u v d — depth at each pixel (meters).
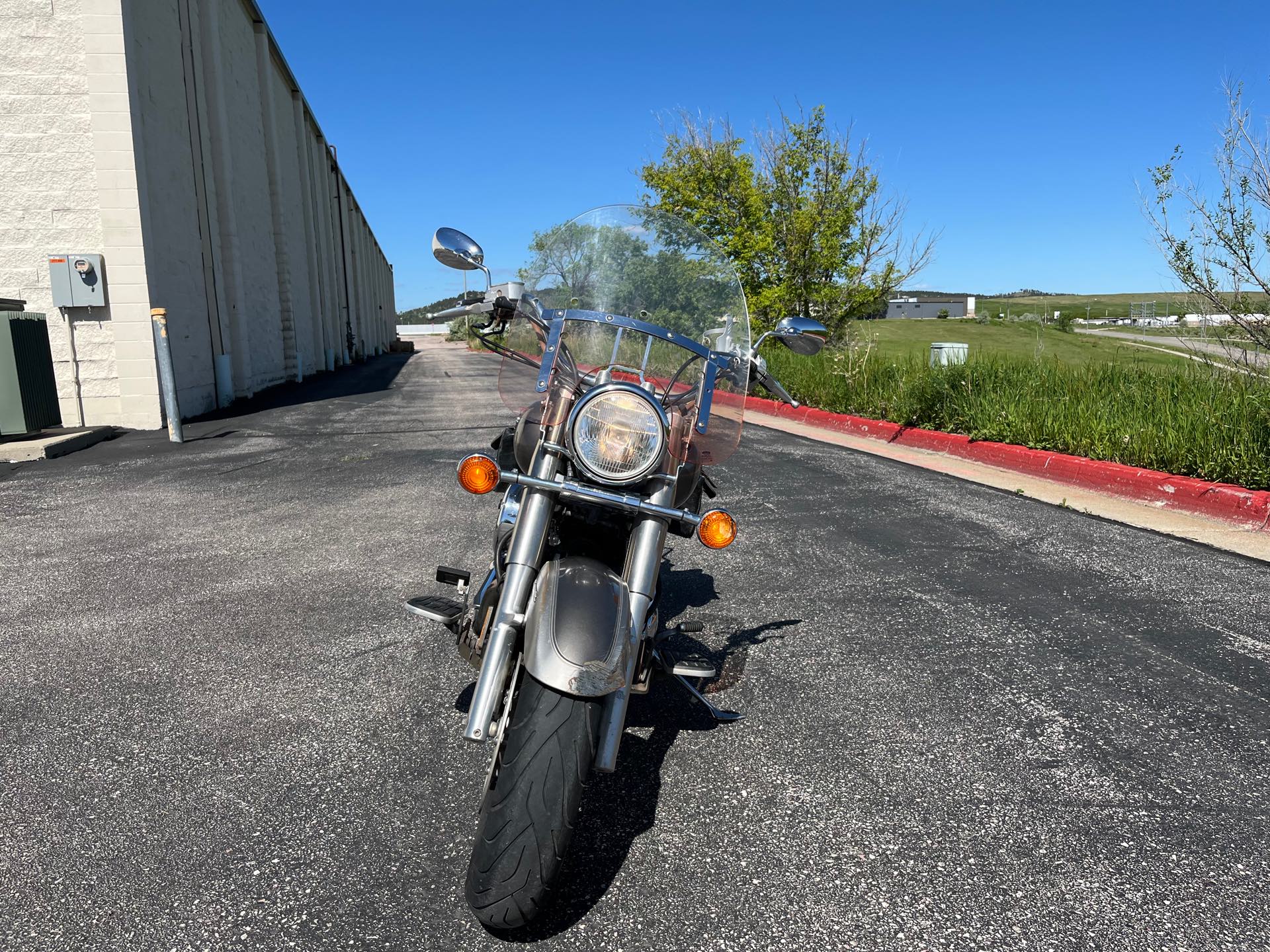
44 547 5.58
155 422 12.21
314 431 11.48
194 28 15.20
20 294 12.01
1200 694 3.51
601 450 2.34
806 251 19.45
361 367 33.50
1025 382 9.90
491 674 2.25
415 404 15.62
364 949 2.05
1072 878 2.36
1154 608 4.49
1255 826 2.62
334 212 35.59
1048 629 4.21
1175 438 7.16
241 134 18.70
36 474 8.29
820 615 4.40
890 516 6.50
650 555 2.48
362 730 3.14
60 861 2.38
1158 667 3.77
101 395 12.18
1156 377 9.02
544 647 2.12
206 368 14.64
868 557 5.45
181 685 3.51
